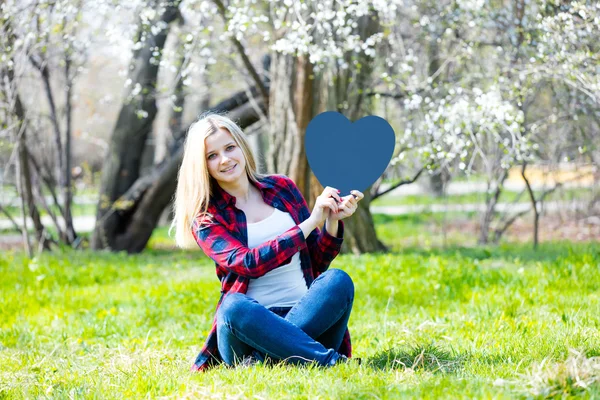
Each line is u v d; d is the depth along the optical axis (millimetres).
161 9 7797
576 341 3650
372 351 4047
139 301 6266
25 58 8055
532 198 9133
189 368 3721
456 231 13141
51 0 7355
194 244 3689
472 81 7559
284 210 3629
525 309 4887
